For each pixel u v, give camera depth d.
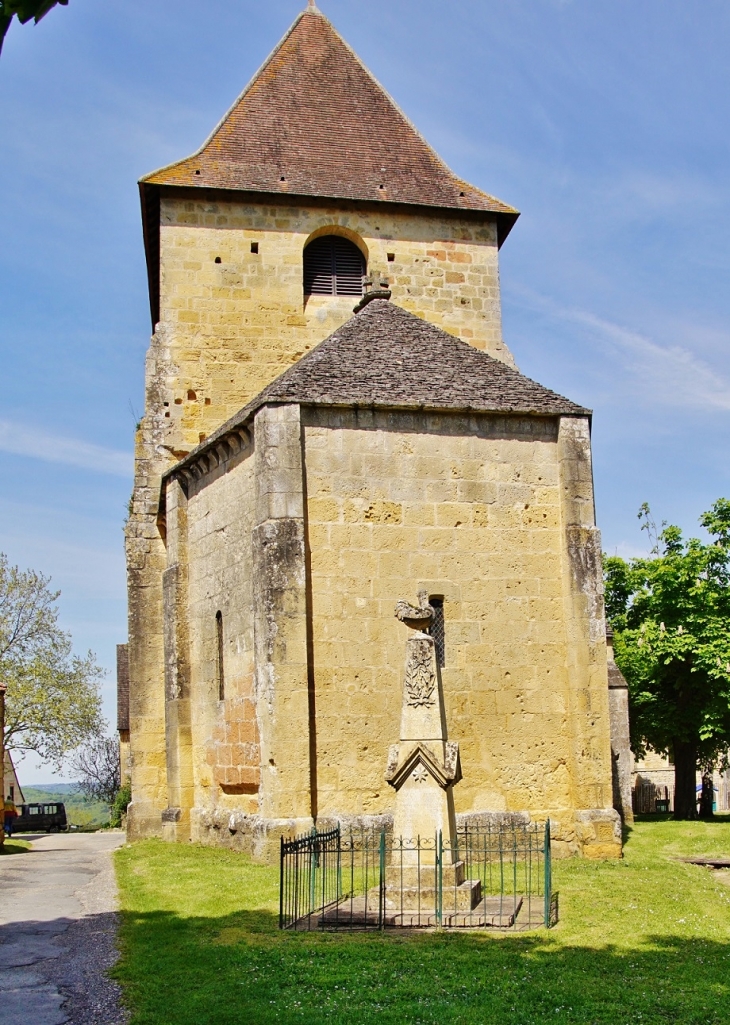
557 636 18.30
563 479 18.64
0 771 27.77
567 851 17.55
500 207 28.30
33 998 10.16
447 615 17.88
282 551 17.19
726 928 12.93
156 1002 9.77
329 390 18.00
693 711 34.03
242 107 28.22
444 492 18.23
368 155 28.25
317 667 17.20
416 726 13.41
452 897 12.97
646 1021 9.27
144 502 24.62
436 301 27.66
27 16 4.64
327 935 12.12
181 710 21.12
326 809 16.84
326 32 30.62
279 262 26.77
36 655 53.81
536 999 9.79
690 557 34.62
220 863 17.14
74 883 17.27
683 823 27.86
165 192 26.33
